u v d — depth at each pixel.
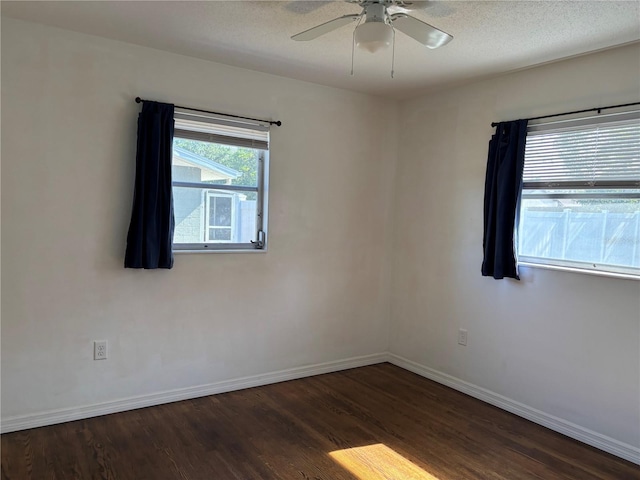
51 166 2.77
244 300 3.54
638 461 2.65
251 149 3.54
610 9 2.25
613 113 2.78
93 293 2.95
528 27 2.49
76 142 2.84
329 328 4.00
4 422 2.73
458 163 3.70
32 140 2.71
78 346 2.92
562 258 3.06
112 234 2.98
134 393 3.13
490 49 2.83
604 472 2.55
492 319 3.44
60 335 2.87
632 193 2.74
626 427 2.72
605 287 2.80
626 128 2.75
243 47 2.96
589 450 2.79
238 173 3.51
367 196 4.14
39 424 2.83
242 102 3.41
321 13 2.44
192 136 3.24
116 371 3.06
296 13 2.45
